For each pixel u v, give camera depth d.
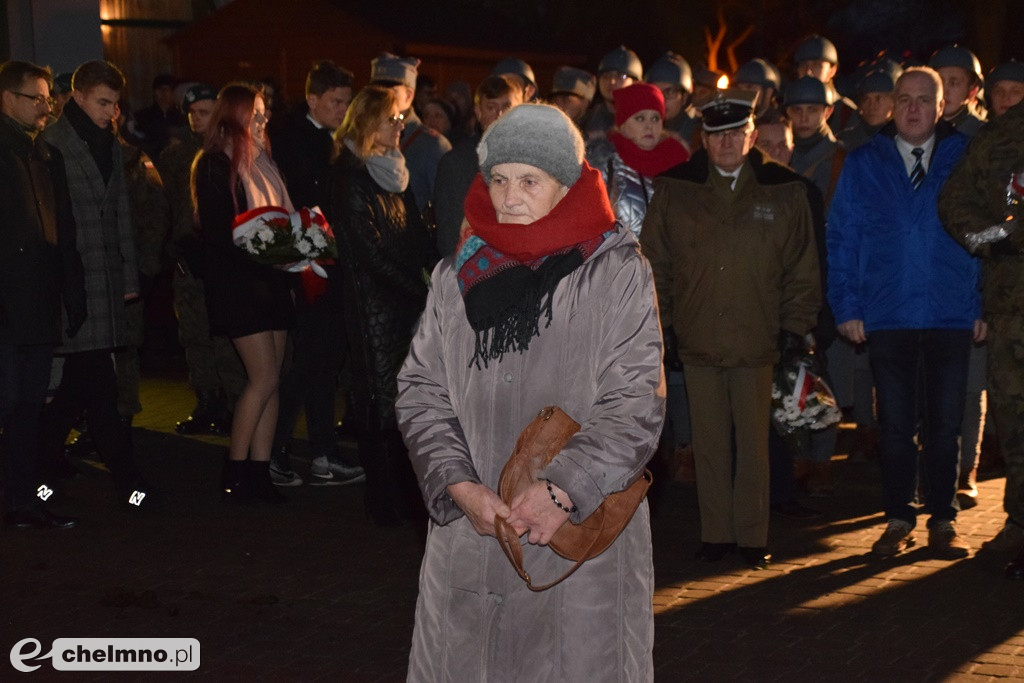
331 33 15.99
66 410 7.33
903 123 6.29
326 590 5.95
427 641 3.33
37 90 6.63
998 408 6.07
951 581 6.00
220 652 5.18
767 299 6.09
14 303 6.59
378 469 7.02
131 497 7.34
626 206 6.87
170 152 9.15
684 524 7.04
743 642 5.23
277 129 9.66
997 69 7.70
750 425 6.18
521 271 3.22
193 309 9.50
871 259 6.39
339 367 8.00
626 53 8.95
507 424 3.24
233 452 7.50
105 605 5.72
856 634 5.31
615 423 3.12
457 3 20.95
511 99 7.14
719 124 6.02
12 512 6.96
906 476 6.42
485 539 3.25
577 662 3.19
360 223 6.62
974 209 5.96
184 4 17.59
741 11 24.59
